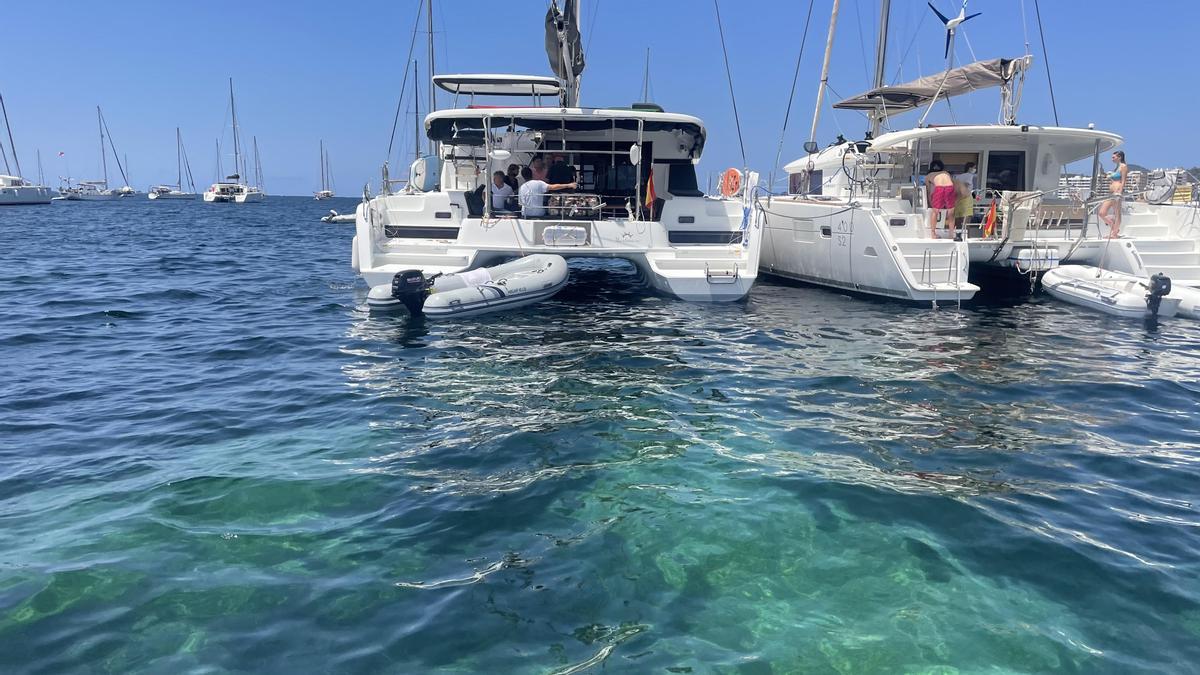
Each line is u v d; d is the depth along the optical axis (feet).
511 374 23.26
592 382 22.30
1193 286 36.32
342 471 15.26
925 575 11.21
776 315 33.73
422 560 11.65
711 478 14.84
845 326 31.14
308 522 12.96
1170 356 25.89
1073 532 12.60
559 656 9.34
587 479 14.79
